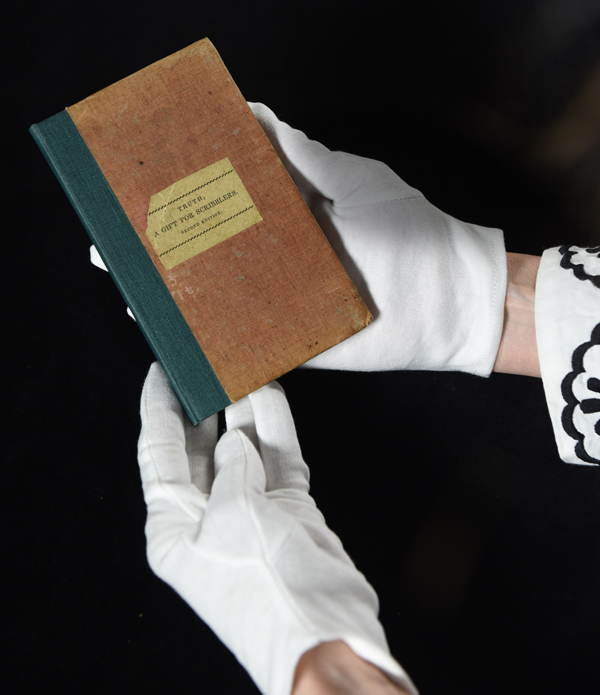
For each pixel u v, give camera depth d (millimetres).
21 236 664
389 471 642
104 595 615
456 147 682
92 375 645
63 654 606
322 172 551
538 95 693
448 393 652
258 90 690
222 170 512
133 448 636
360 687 416
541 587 629
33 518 624
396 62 696
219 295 512
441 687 613
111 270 507
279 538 455
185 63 510
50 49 692
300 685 416
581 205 676
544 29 705
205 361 511
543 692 614
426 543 634
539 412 650
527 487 643
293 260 515
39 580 616
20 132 680
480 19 706
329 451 643
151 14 697
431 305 534
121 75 691
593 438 514
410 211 545
